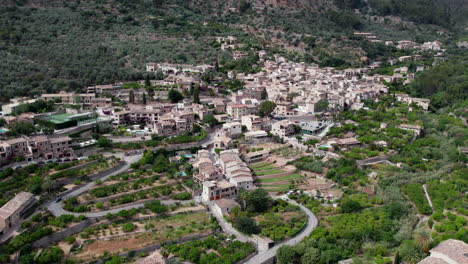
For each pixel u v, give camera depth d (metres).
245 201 157.12
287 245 128.88
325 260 124.12
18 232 129.50
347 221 146.00
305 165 193.75
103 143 193.88
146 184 167.25
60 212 144.50
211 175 171.88
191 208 155.25
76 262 121.69
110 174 174.38
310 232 141.50
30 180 155.50
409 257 119.56
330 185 179.25
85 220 140.62
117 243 132.12
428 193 163.50
